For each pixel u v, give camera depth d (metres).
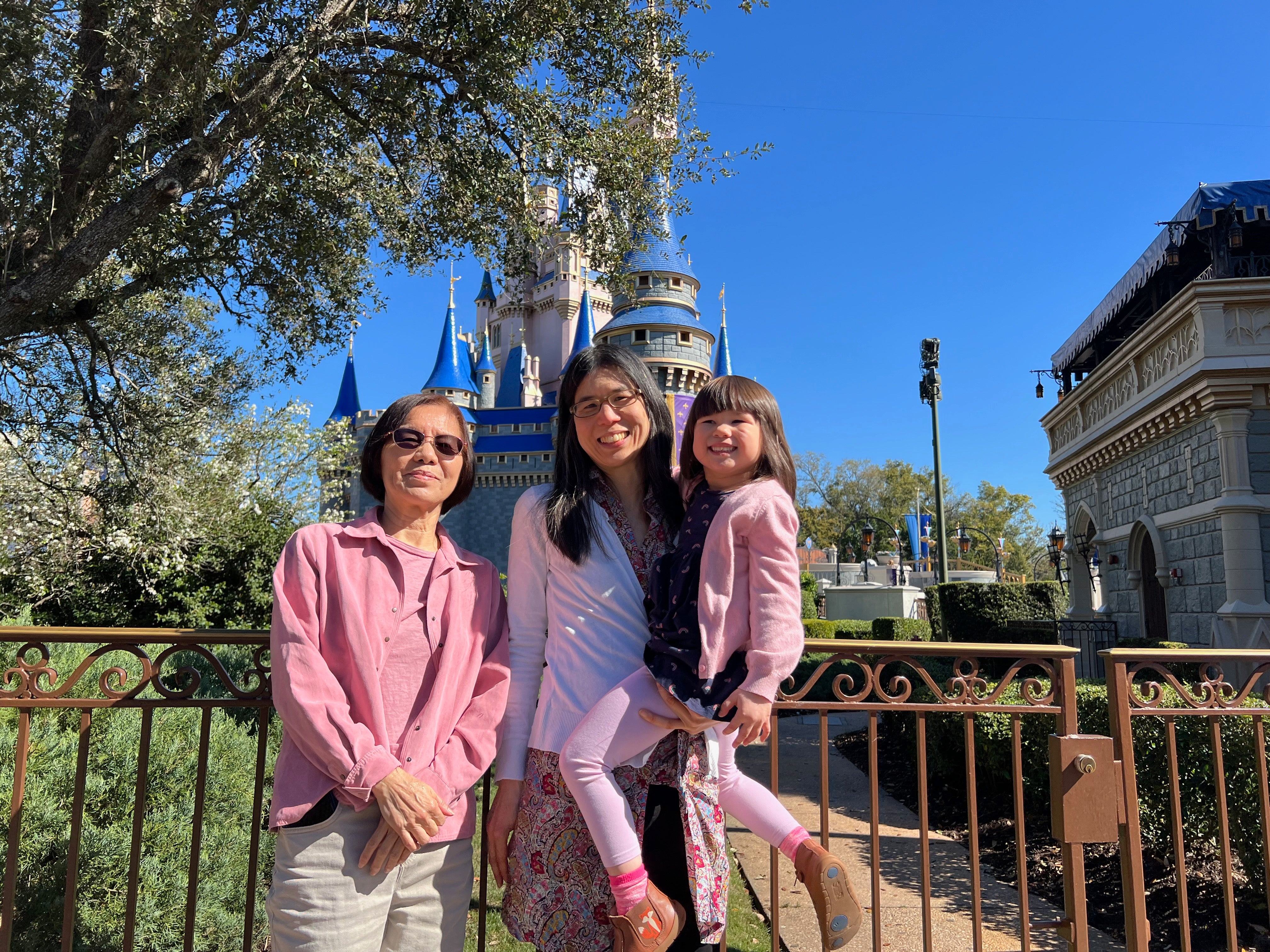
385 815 1.74
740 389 2.10
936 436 17.88
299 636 1.84
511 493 56.41
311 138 8.03
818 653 2.66
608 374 2.12
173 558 11.42
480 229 9.05
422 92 8.34
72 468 10.50
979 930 2.55
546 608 2.14
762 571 1.86
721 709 1.80
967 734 2.67
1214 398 11.33
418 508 2.16
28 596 10.83
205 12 6.07
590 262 9.71
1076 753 2.64
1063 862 2.65
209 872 3.54
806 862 2.03
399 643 1.99
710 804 1.94
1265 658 2.88
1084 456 17.86
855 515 69.31
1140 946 2.67
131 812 3.54
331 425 15.20
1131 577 15.34
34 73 5.74
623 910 1.72
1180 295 11.99
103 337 10.04
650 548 2.16
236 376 11.33
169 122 6.73
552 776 1.94
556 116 8.30
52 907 3.00
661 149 8.94
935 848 5.80
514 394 65.81
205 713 2.51
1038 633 12.69
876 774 2.59
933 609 16.44
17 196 5.73
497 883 2.03
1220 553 11.55
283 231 8.77
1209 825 4.59
